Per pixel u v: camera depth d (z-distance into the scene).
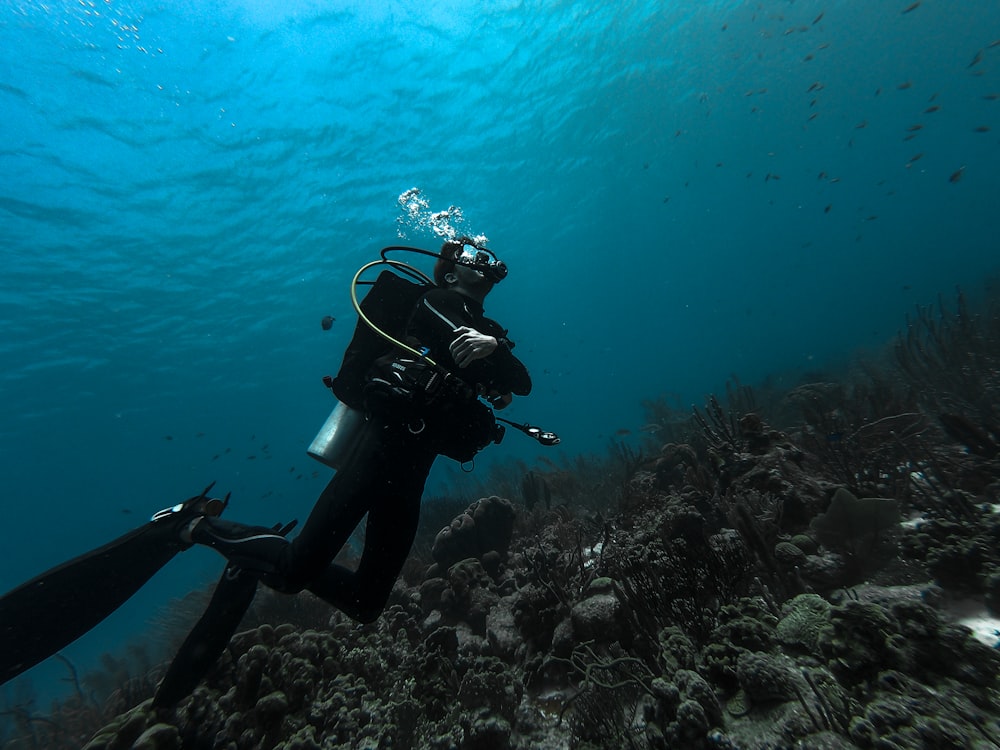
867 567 2.75
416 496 2.12
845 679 1.86
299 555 2.02
